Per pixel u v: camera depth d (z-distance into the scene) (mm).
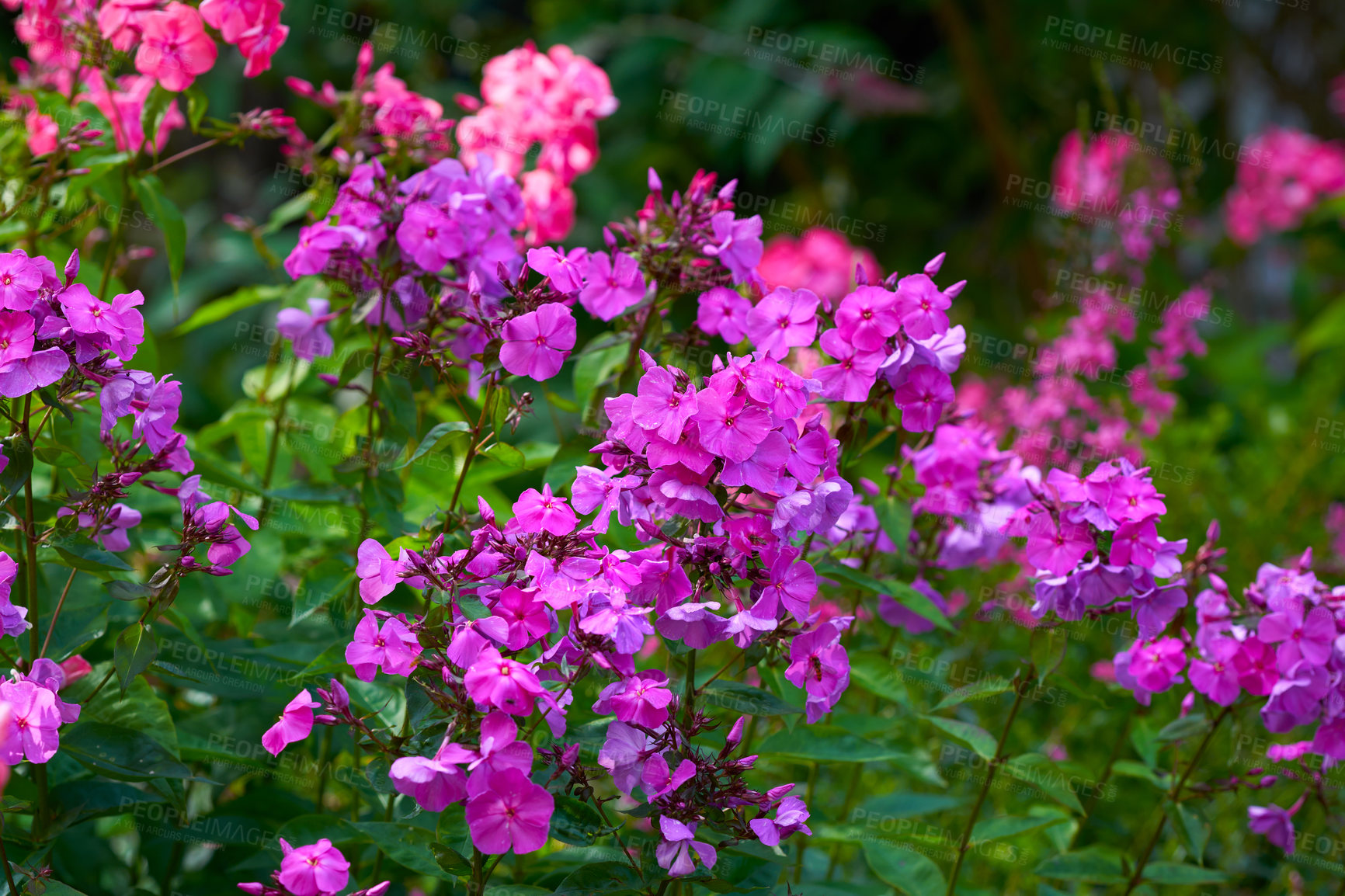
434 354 1199
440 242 1254
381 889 1100
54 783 1223
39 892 1150
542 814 1091
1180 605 1199
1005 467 1317
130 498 1291
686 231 1237
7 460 1150
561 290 1166
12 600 1240
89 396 1175
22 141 1350
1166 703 1353
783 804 1121
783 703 1156
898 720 1318
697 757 1121
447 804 1096
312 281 1345
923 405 1191
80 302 1139
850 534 1276
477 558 1121
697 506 1116
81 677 1213
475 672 1087
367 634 1118
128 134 1330
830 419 1276
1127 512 1186
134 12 1287
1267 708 1215
